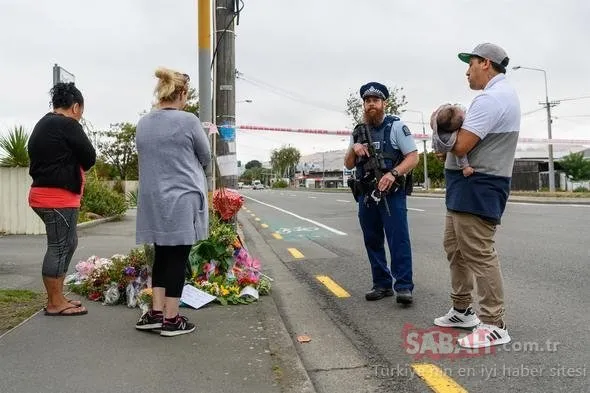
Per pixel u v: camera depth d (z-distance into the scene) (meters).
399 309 5.04
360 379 3.41
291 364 3.50
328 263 7.85
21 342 3.83
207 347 3.75
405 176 5.09
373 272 5.51
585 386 3.21
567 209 16.72
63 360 3.48
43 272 4.45
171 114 4.01
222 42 7.50
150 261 4.91
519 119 3.90
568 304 5.06
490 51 3.91
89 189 15.53
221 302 4.98
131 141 34.34
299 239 11.02
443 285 6.01
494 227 3.92
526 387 3.22
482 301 3.98
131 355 3.58
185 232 3.90
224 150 7.24
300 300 5.52
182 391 3.03
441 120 3.81
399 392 3.20
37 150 4.34
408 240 5.14
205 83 6.58
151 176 3.97
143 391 3.02
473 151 3.86
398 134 5.08
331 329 4.49
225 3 7.49
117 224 14.10
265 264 7.90
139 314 4.60
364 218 5.38
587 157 57.34
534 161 54.44
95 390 3.03
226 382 3.16
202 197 4.07
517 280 6.17
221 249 5.37
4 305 4.88
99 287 5.14
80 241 9.88
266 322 4.38
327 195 40.66
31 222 10.98
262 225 14.68
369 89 5.08
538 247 8.55
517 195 30.44
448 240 4.27
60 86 4.49
